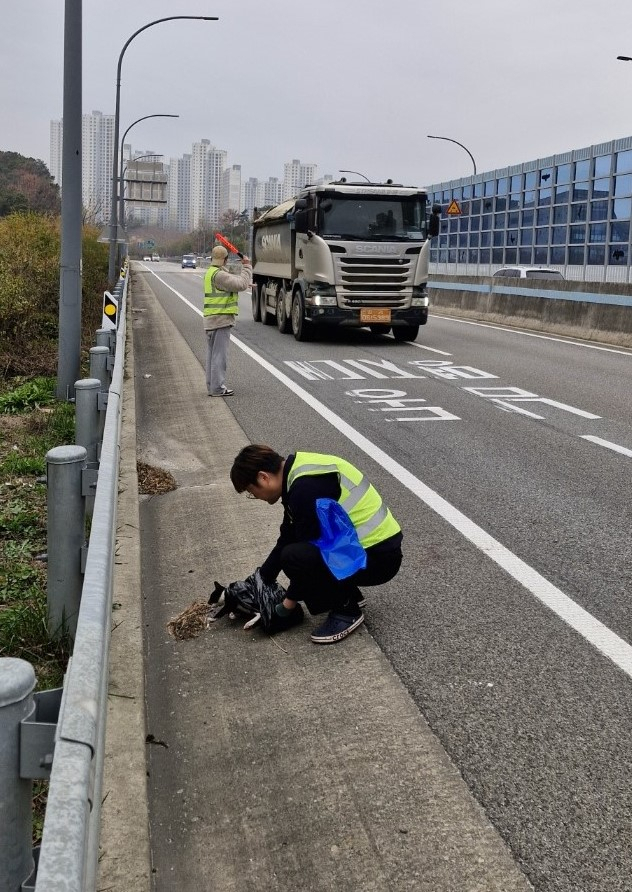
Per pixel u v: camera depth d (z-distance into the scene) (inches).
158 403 466.6
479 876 116.8
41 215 1013.8
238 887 115.9
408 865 119.0
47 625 177.6
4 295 555.2
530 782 136.9
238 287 473.7
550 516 267.7
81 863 58.9
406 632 189.9
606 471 321.1
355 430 392.8
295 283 751.1
